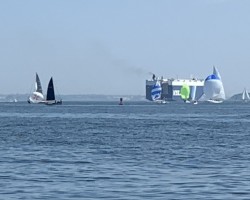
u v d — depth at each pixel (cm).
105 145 6556
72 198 3184
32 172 4181
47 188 3491
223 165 4634
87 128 10256
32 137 7881
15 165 4588
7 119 14325
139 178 3897
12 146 6419
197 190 3444
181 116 16800
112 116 16700
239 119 14725
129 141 7200
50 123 12175
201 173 4147
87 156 5303
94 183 3684
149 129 10006
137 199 3166
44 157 5197
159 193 3344
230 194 3319
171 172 4194
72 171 4238
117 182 3725
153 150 5938
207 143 6906
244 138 7806
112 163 4747
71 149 6034
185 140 7419
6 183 3672
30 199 3148
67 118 15075
